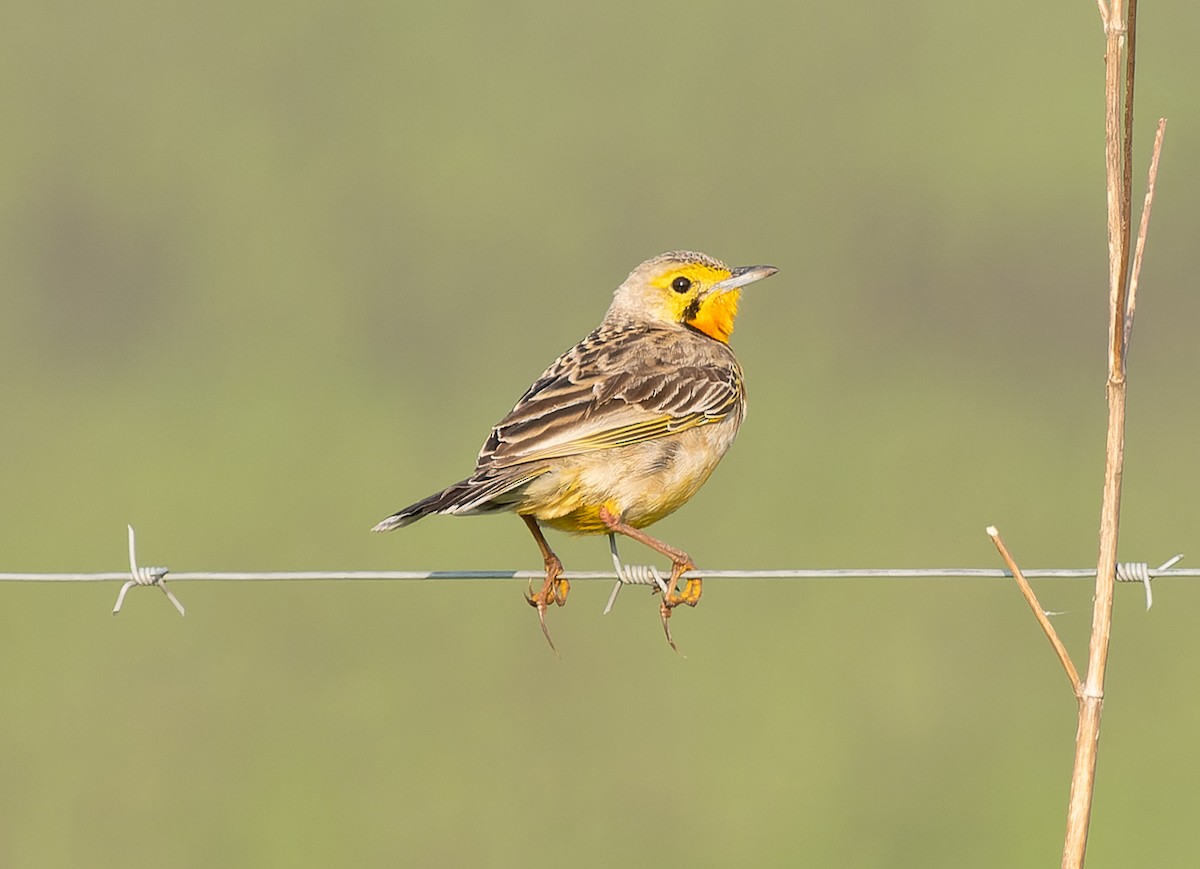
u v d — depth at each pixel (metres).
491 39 27.11
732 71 25.55
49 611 14.58
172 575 6.68
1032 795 12.03
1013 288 21.91
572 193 23.55
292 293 22.28
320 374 20.36
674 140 24.44
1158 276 21.38
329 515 16.55
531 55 26.53
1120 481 5.05
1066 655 5.05
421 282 22.34
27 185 23.94
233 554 15.49
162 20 26.84
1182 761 12.31
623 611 14.00
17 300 22.50
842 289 22.17
